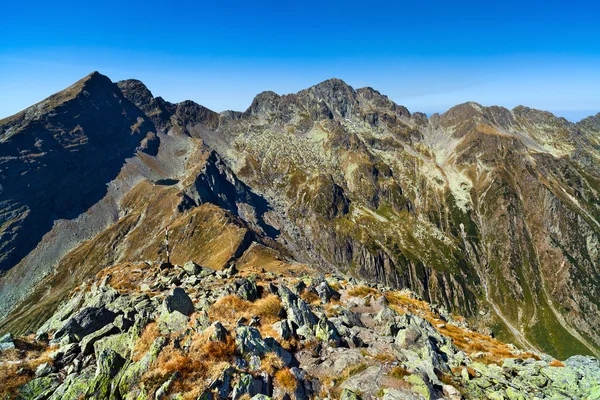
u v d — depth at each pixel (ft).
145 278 183.83
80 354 85.25
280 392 72.08
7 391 71.67
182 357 71.61
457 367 96.48
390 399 71.31
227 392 67.05
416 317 126.93
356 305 160.56
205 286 157.28
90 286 193.06
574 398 81.56
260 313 109.50
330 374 82.94
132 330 89.30
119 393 68.74
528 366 97.96
